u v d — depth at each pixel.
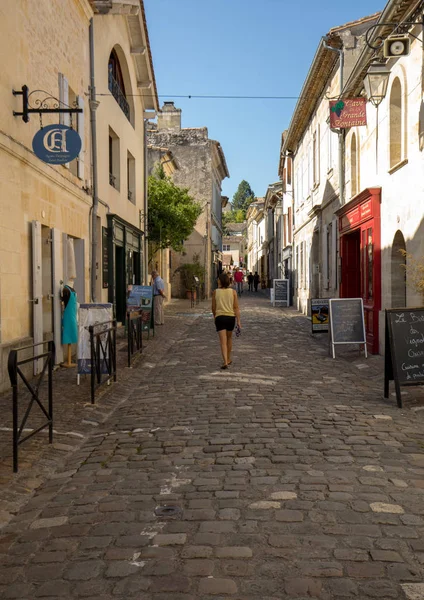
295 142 28.28
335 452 5.50
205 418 6.87
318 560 3.41
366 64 12.30
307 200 24.30
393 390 8.46
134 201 20.14
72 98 12.59
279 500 4.33
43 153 8.95
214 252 44.81
